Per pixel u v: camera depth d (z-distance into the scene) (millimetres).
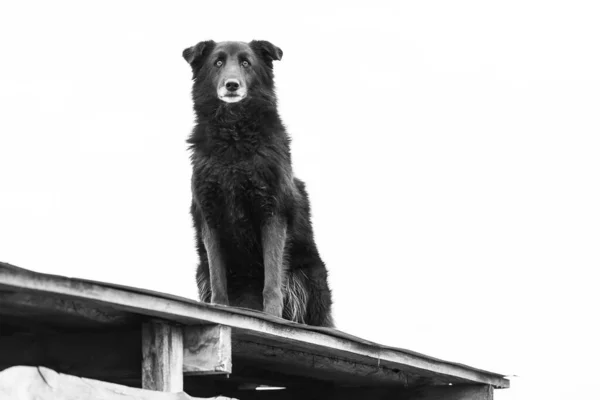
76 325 7094
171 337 6910
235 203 11086
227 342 6977
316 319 11930
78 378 5875
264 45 11672
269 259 11016
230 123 11031
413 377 9969
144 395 6293
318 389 10320
